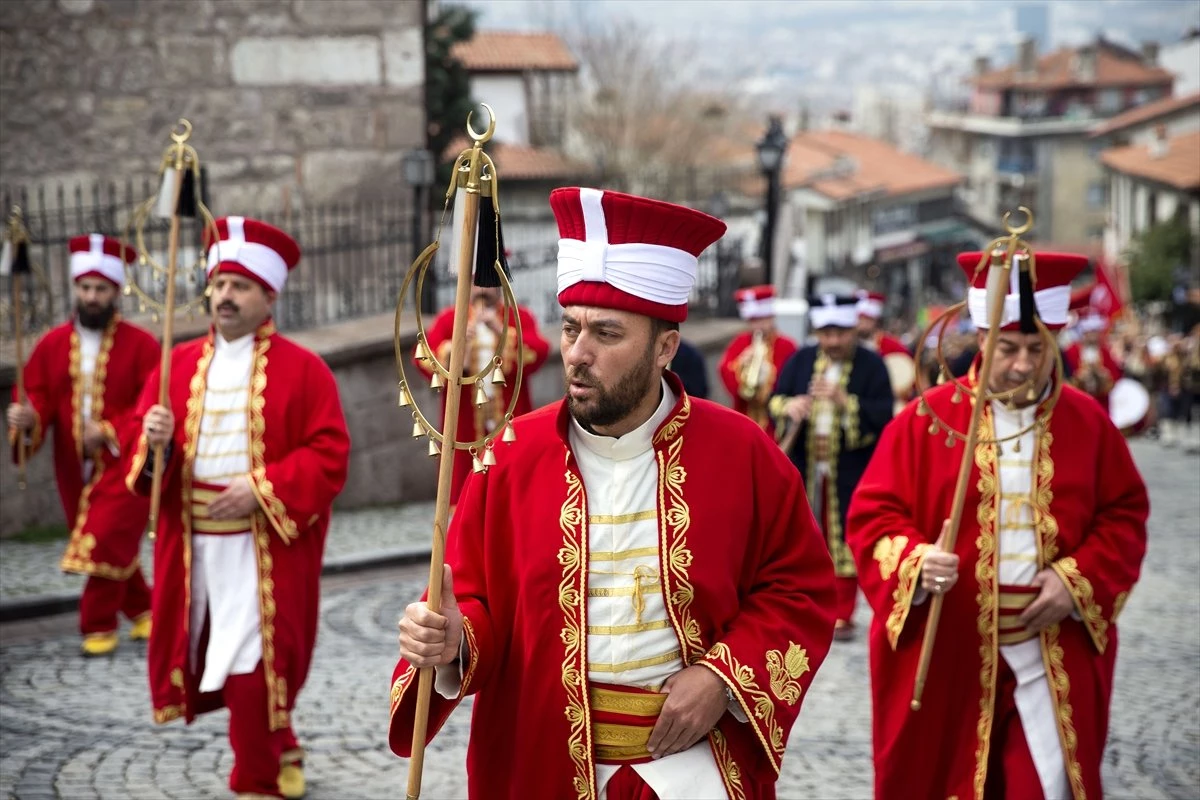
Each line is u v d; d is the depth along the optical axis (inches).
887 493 198.7
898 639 190.1
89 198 586.2
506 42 1814.7
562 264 137.7
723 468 142.7
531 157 1696.6
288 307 547.2
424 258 129.3
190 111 592.4
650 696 138.4
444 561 133.1
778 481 146.3
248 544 233.9
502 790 144.5
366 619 350.0
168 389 240.7
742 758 142.0
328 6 599.8
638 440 141.4
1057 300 196.9
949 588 185.8
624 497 141.0
